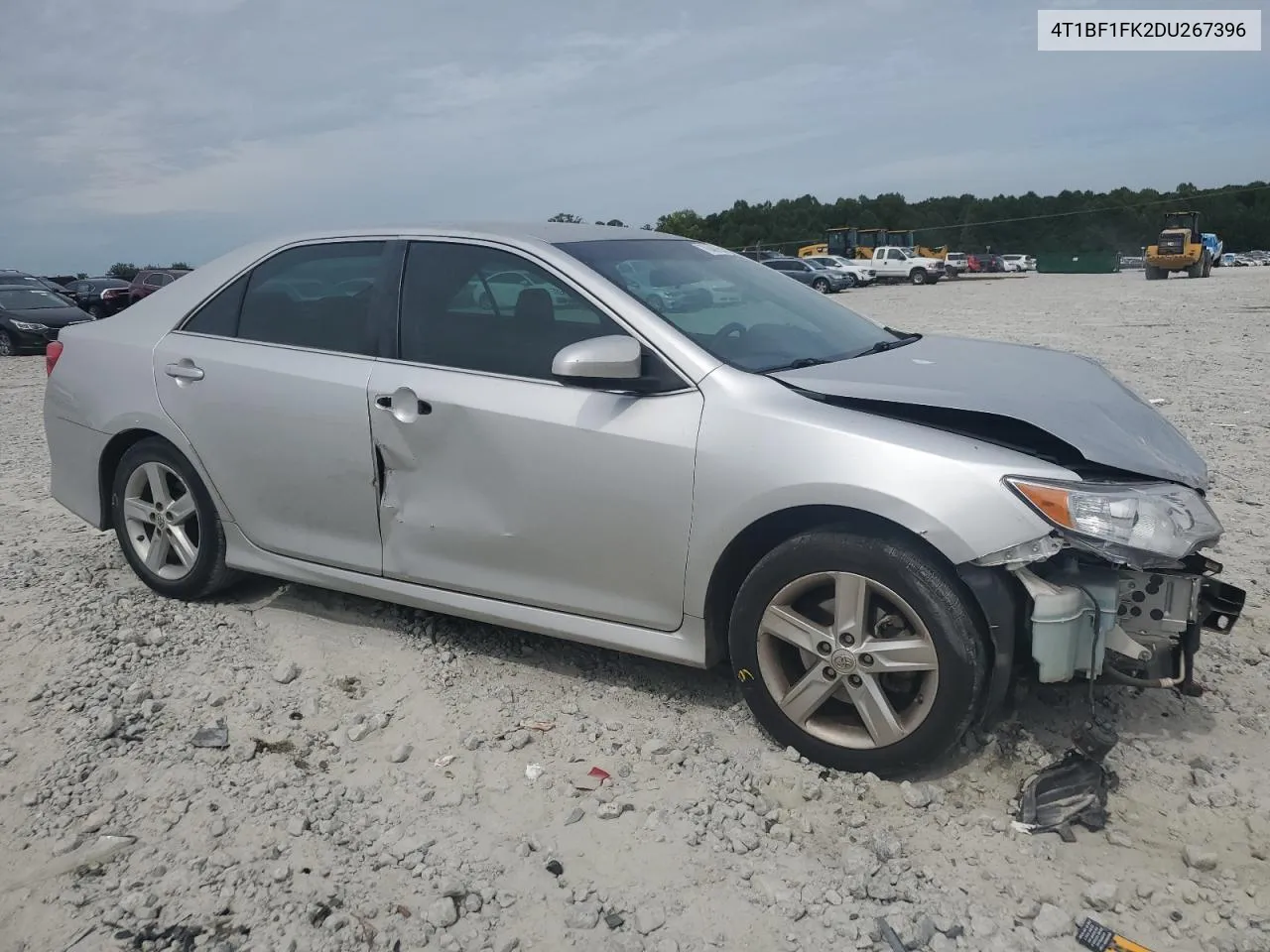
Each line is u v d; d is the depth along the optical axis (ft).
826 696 10.48
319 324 13.58
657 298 11.93
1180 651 10.22
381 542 13.06
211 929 8.63
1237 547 17.02
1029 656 9.99
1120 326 60.18
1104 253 218.18
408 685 12.71
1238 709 11.64
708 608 11.05
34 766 11.12
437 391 12.22
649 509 10.99
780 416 10.42
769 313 12.97
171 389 14.47
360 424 12.81
